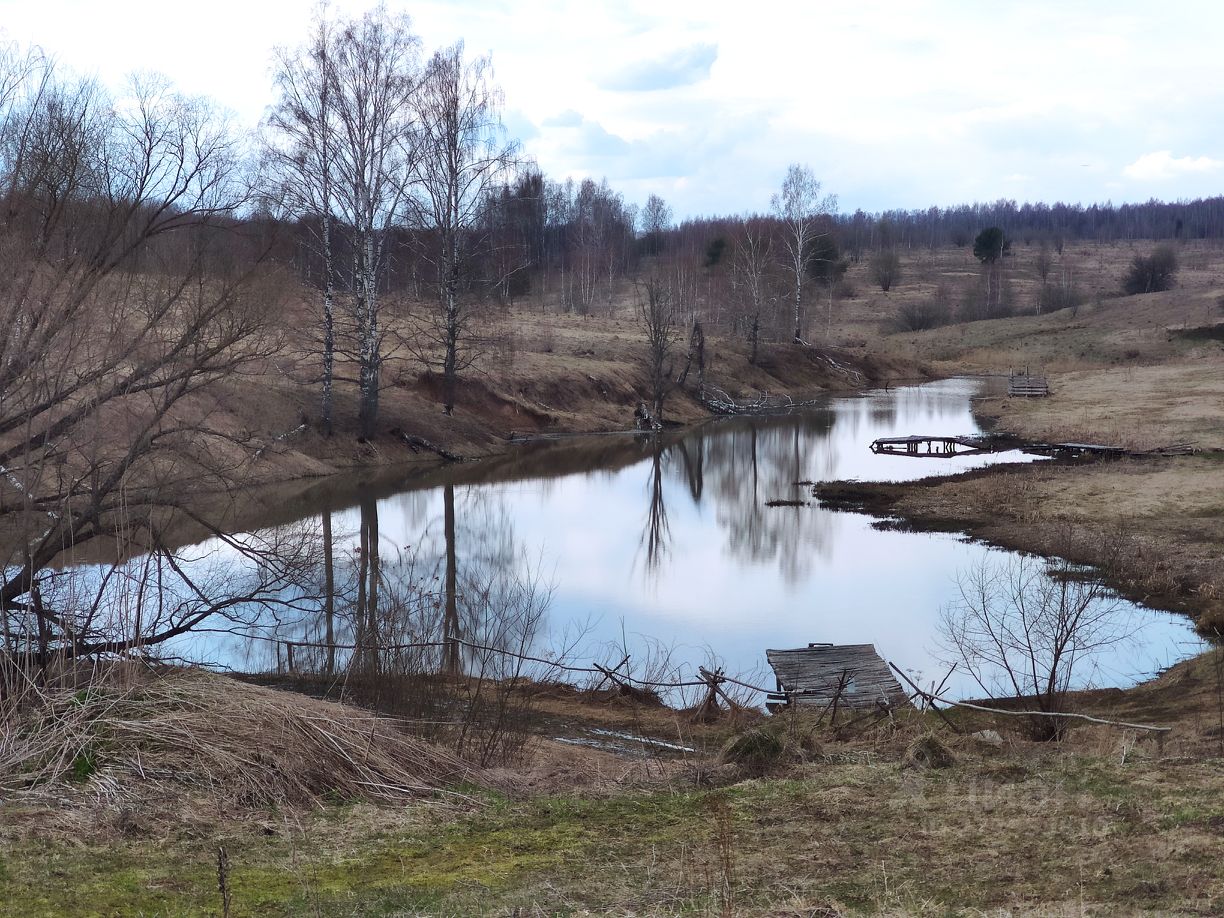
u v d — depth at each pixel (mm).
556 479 37688
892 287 137000
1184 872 6141
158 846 7320
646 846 7605
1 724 8977
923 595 22031
